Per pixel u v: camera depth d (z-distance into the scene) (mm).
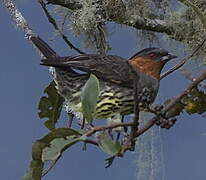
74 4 8945
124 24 9156
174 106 5457
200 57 8992
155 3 9242
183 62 7316
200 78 5215
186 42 9148
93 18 8953
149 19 9203
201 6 9078
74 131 4930
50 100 6621
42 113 6613
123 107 8305
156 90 8703
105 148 4785
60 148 4906
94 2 8984
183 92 5203
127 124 4914
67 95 8039
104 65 8258
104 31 9211
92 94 5027
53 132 4941
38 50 7965
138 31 9461
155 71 8734
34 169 5090
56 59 7832
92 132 4844
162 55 8805
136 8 9148
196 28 9039
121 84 8227
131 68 5391
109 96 8258
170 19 9188
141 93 8539
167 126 5125
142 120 7941
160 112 5070
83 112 5020
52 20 9023
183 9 9195
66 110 7824
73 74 8102
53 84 6629
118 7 9023
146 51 8836
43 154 4914
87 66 8141
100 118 8438
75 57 8141
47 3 8883
